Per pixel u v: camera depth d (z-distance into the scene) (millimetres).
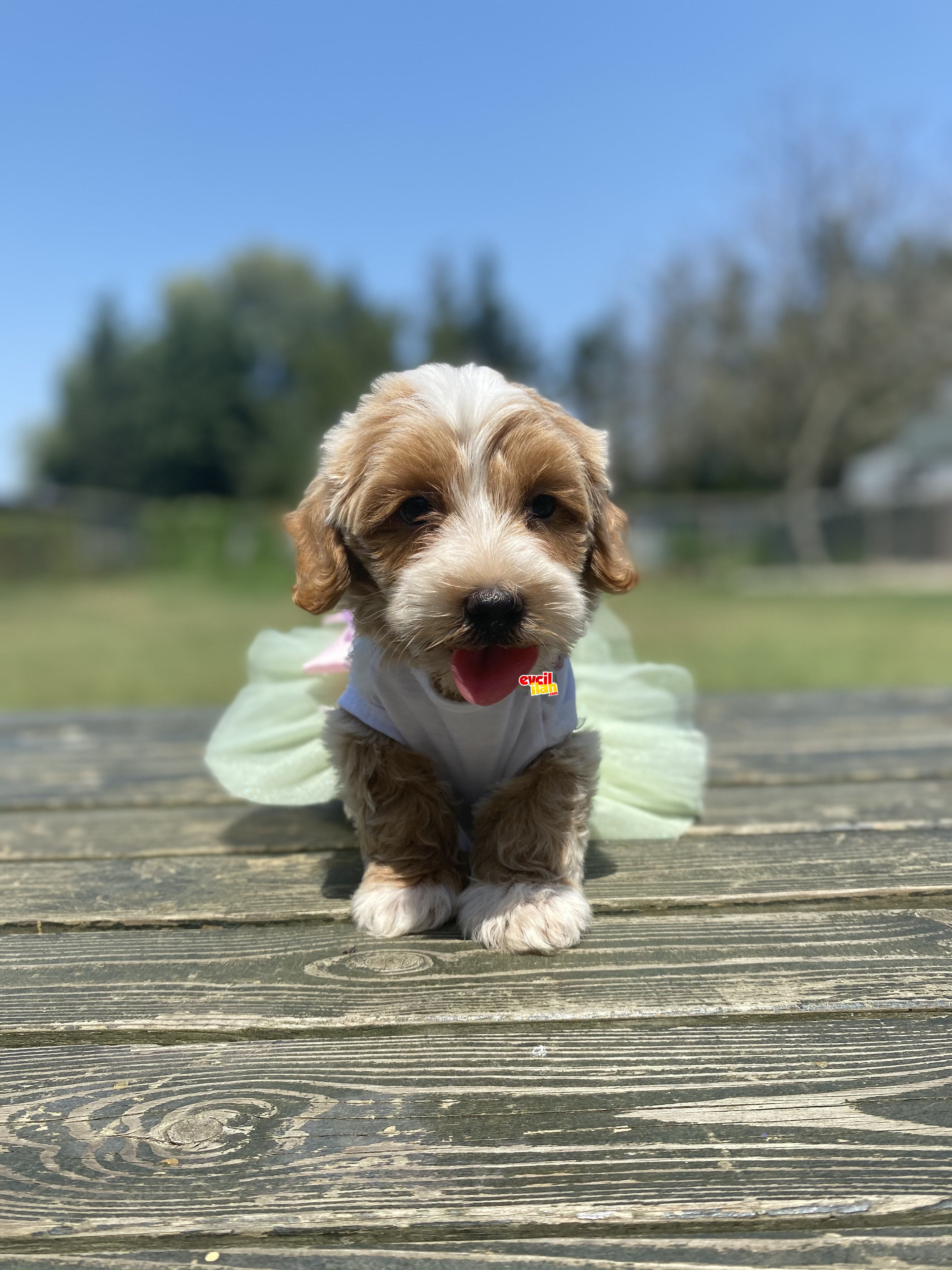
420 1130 274
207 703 1441
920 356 5375
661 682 604
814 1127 272
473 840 464
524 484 419
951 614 3002
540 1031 324
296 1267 230
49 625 2877
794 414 5922
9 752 765
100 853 509
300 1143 270
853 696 958
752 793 601
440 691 410
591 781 436
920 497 5465
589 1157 262
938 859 473
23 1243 237
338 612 497
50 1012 341
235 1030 326
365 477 420
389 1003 342
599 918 412
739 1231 240
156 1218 243
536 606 385
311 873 475
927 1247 233
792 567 6016
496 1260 231
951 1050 310
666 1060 306
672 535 6422
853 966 364
